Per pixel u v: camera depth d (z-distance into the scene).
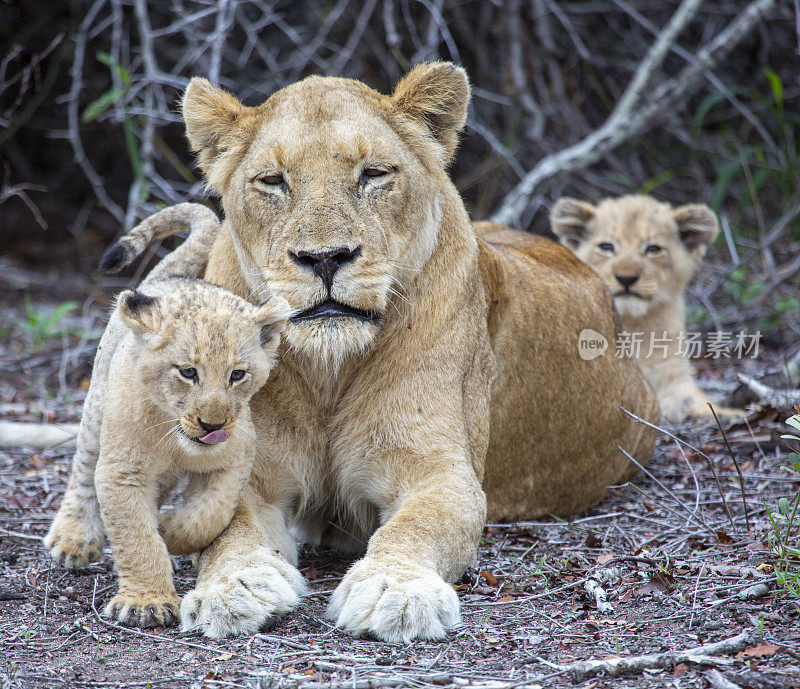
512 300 8.77
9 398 13.55
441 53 21.20
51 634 6.32
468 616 6.54
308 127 6.96
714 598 6.60
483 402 8.02
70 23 22.02
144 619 6.38
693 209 14.73
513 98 20.45
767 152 20.70
